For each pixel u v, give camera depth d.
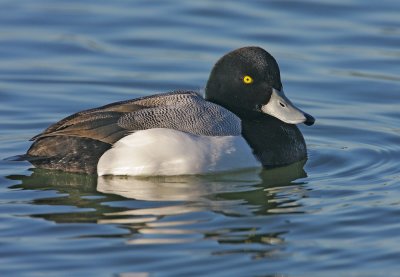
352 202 12.09
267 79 13.55
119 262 10.15
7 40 18.84
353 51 18.58
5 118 15.43
